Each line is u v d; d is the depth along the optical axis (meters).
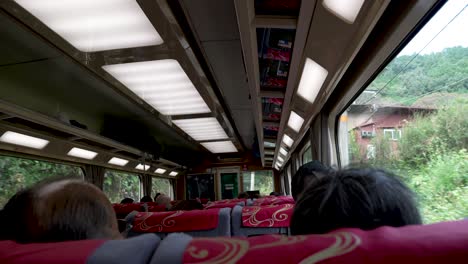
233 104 6.68
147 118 7.41
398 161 2.69
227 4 2.91
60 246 0.51
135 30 2.72
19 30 3.45
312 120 4.47
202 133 8.21
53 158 6.00
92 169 7.25
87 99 5.89
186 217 2.47
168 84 4.18
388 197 0.60
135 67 3.51
